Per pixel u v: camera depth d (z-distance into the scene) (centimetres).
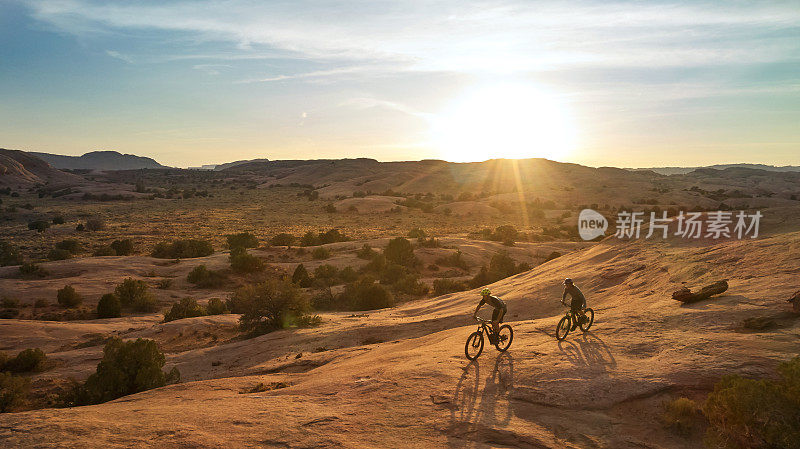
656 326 1067
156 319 3550
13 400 1612
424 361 982
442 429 655
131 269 5228
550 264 2981
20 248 7631
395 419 685
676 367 809
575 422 686
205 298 4294
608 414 709
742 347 850
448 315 2189
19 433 574
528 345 1038
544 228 10819
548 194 19175
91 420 636
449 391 789
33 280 4688
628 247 2312
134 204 15725
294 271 5194
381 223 11881
